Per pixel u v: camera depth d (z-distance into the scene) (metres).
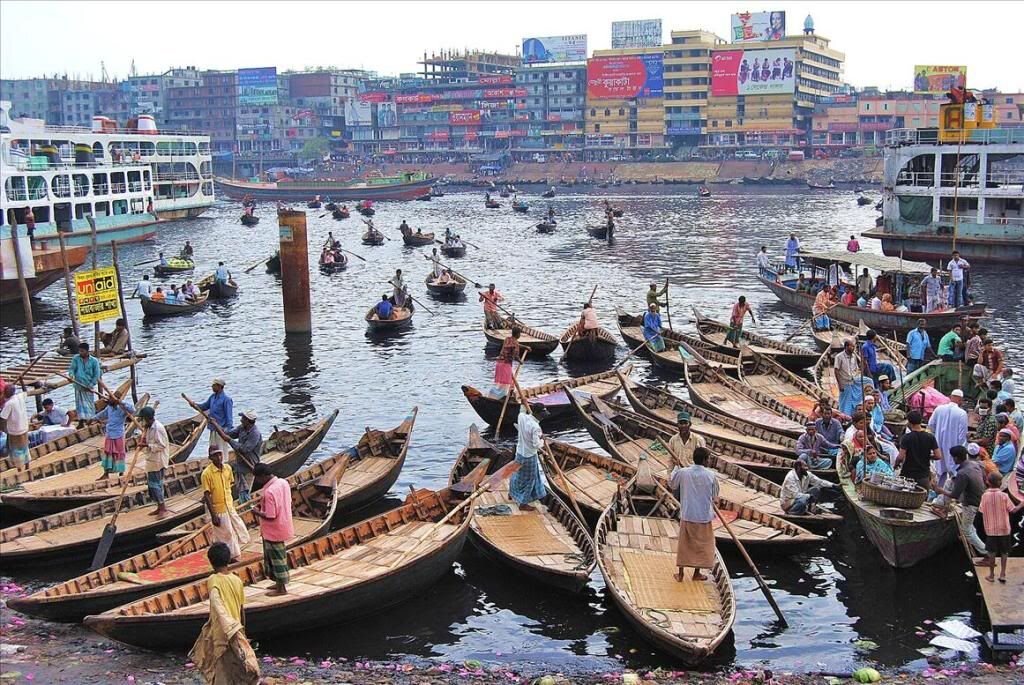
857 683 13.04
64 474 20.92
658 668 13.65
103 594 14.39
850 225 89.25
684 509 14.91
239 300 48.66
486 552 17.14
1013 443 18.03
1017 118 146.12
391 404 28.81
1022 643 13.87
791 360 31.58
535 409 25.02
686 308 45.12
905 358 30.39
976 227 54.66
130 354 28.36
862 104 164.12
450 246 67.50
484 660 14.01
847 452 19.12
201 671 11.26
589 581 16.53
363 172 191.50
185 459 22.53
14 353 35.56
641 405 24.45
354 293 51.19
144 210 84.25
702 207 117.06
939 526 15.95
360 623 15.20
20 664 13.45
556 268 60.62
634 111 175.75
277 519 14.38
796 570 16.84
